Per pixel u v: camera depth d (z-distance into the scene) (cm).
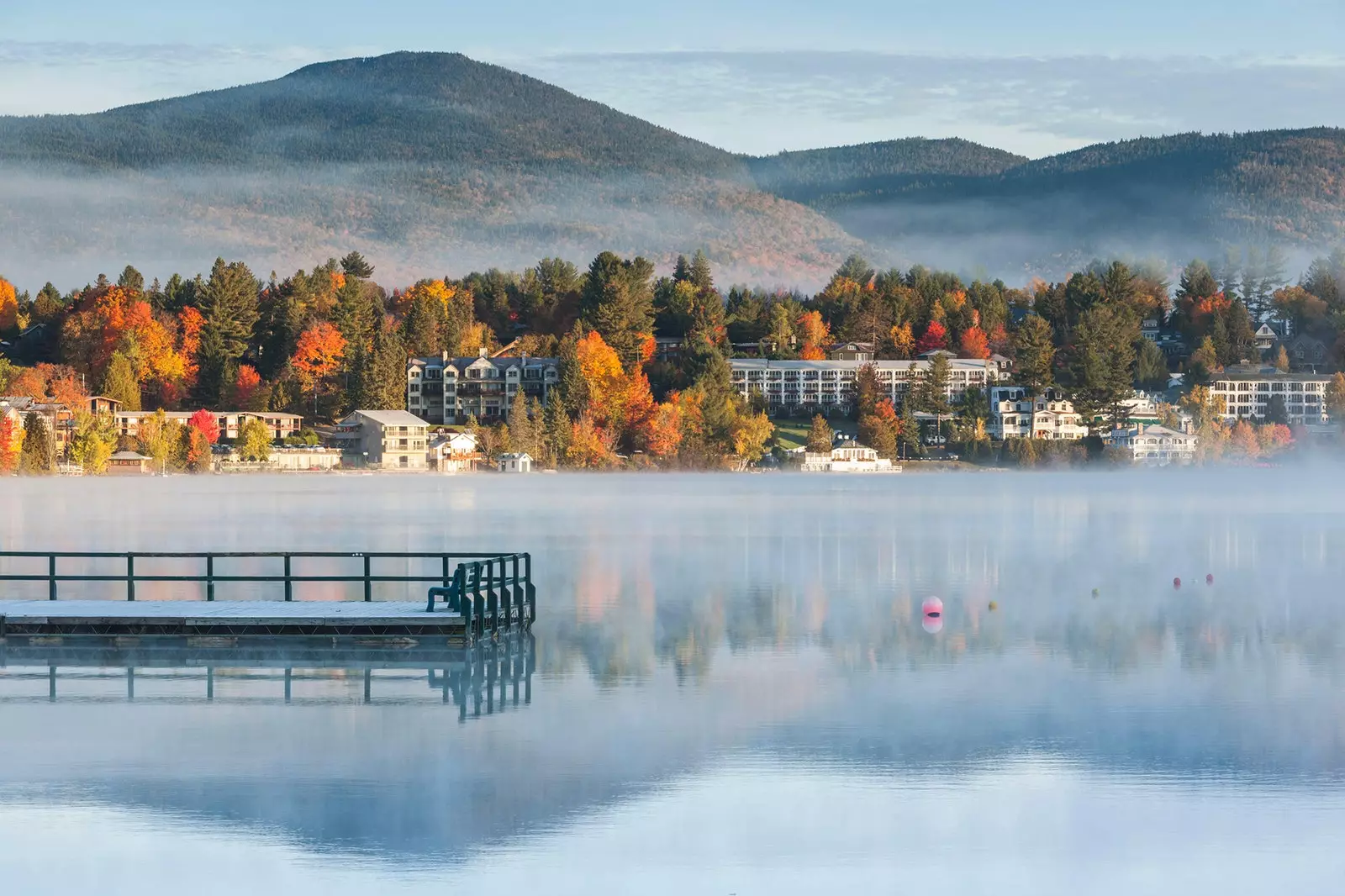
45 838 4931
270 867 4672
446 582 9112
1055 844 4875
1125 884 4541
